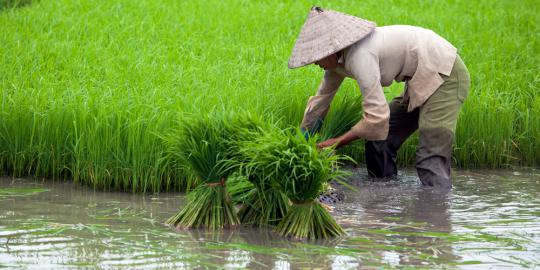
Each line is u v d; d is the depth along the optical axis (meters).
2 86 8.96
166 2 14.17
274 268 5.07
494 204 7.14
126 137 7.73
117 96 8.48
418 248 5.62
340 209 6.91
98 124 7.68
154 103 8.27
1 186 7.63
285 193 5.95
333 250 5.52
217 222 6.17
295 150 5.77
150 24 12.39
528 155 9.19
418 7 15.25
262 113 7.89
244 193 6.47
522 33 13.27
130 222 6.32
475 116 9.05
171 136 6.65
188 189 7.18
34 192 7.39
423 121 7.84
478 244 5.73
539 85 10.40
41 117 8.11
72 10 13.28
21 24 12.15
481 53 11.64
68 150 7.94
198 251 5.46
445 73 7.67
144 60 10.32
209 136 6.12
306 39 7.29
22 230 5.92
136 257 5.25
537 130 9.19
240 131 6.11
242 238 5.88
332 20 7.23
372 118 7.29
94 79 9.38
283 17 13.50
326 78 7.79
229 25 12.73
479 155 9.01
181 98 8.28
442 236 5.94
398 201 7.24
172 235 5.91
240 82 9.52
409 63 7.61
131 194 7.48
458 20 14.02
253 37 12.10
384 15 13.87
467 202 7.21
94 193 7.46
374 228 6.22
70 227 6.07
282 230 6.00
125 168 7.57
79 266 5.02
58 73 9.89
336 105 8.74
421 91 7.69
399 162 9.02
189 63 10.42
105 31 11.88
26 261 5.11
